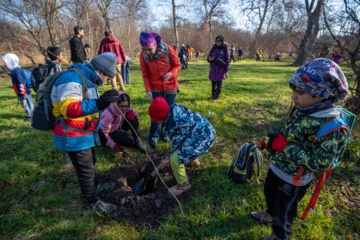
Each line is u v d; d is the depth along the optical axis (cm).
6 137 421
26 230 233
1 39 1806
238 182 290
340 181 302
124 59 747
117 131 367
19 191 289
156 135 386
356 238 222
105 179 308
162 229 229
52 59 439
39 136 420
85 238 224
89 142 226
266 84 930
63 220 243
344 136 150
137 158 357
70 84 194
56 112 207
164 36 3906
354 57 368
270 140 176
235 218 244
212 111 556
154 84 379
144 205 258
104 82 227
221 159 352
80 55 641
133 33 2819
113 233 226
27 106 516
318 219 238
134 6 2134
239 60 2928
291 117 178
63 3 1526
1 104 686
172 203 264
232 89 823
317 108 153
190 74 1284
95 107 185
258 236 223
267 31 3180
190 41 4028
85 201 271
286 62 2581
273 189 204
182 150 262
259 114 543
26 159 352
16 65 491
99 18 1902
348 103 405
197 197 269
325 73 142
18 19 1612
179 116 257
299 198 187
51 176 315
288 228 192
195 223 236
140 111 552
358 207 260
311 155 156
